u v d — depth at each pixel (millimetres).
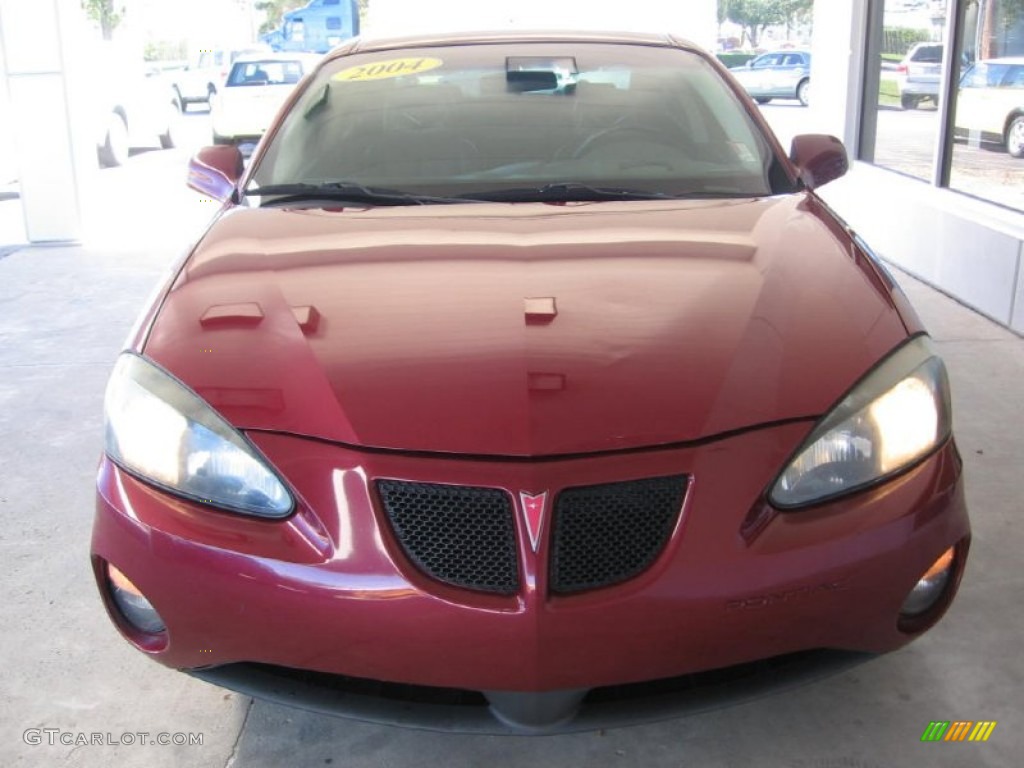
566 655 1569
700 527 1591
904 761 1938
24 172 6949
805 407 1694
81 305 5504
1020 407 3648
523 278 1991
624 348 1759
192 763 1988
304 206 2521
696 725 2053
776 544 1604
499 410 1644
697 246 2135
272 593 1627
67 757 2004
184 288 2068
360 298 1941
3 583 2656
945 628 2338
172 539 1683
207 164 2904
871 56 6770
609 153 2682
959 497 1789
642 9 13531
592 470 1589
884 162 6625
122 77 12367
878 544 1647
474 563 1598
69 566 2742
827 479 1658
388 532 1607
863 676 2182
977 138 5270
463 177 2617
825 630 1652
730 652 1618
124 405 1815
